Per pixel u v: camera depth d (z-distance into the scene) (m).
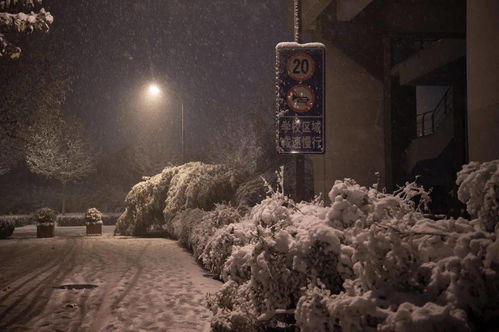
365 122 31.31
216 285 11.09
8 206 60.66
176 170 28.81
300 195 12.00
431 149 29.22
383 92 31.09
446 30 28.86
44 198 64.56
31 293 10.33
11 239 27.12
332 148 31.28
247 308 6.06
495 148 9.68
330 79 31.17
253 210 8.91
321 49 11.73
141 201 29.36
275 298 5.78
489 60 9.87
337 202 5.66
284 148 11.70
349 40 30.73
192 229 18.09
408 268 4.09
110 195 64.75
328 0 26.81
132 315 8.19
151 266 14.56
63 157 48.94
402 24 29.70
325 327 4.34
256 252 5.91
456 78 28.44
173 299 9.48
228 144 35.47
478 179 4.82
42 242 24.38
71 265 14.96
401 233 4.29
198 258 14.33
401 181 31.06
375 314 3.79
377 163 31.31
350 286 4.29
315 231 5.50
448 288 3.84
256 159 27.97
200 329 7.26
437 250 4.27
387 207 5.26
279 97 11.72
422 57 28.52
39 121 30.09
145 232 30.06
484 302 3.76
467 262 3.83
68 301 9.44
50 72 29.67
